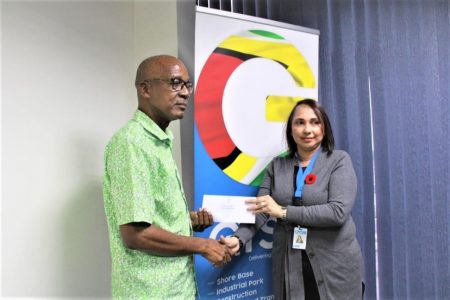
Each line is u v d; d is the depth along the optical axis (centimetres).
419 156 189
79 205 159
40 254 142
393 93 193
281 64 184
